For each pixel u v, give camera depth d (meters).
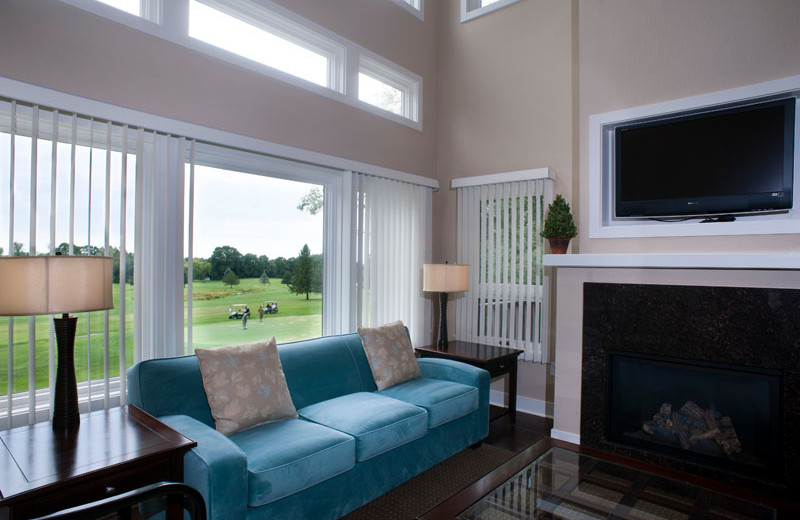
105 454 1.73
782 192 2.87
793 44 2.81
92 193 2.52
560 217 3.54
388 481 2.60
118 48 2.62
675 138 3.23
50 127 2.41
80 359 2.51
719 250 2.99
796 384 2.64
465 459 3.17
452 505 1.99
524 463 2.43
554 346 4.01
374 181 4.14
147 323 2.71
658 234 3.20
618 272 3.27
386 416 2.63
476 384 3.32
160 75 2.79
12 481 1.51
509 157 4.38
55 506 1.54
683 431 3.01
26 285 1.76
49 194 2.39
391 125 4.39
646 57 3.32
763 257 2.65
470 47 4.71
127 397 2.56
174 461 1.83
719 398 2.93
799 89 2.78
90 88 2.50
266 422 2.51
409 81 4.68
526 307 4.09
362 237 4.03
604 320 3.31
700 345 2.95
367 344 3.39
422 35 4.79
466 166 4.70
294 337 3.71
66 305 1.83
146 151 2.77
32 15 2.33
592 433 3.34
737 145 3.01
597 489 2.16
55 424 1.98
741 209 2.99
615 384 3.30
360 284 3.99
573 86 3.99
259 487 1.95
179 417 2.27
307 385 2.96
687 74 3.16
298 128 3.56
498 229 4.32
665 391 3.13
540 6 4.23
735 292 2.84
